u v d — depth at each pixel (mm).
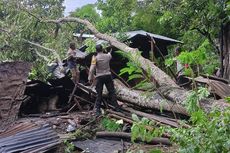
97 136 7043
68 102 9312
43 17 13094
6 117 7414
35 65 11859
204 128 3309
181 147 3332
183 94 6570
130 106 8695
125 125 7375
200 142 3225
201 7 11250
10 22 12516
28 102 9250
